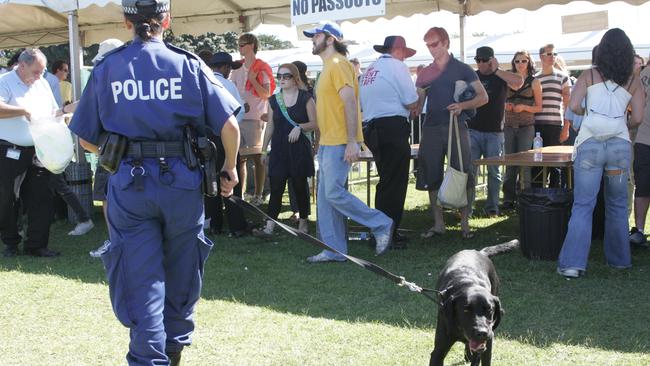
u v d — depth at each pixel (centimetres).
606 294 476
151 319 272
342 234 584
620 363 353
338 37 544
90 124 289
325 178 556
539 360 357
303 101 674
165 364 275
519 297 471
